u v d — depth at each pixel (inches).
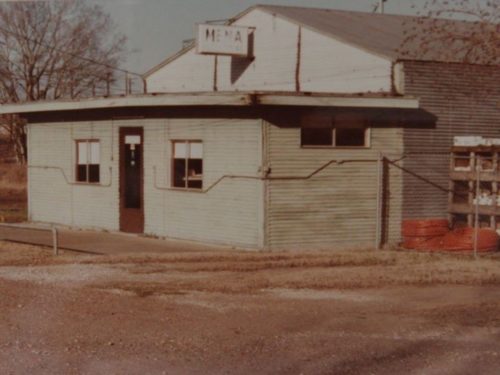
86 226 895.7
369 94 708.7
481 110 789.9
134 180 835.4
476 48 764.6
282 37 930.7
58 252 687.1
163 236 802.2
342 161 731.4
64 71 1659.7
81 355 344.2
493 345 373.4
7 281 533.0
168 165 794.2
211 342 370.6
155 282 538.0
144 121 817.5
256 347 362.3
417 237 728.3
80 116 897.5
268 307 459.5
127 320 415.8
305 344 369.4
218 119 741.9
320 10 989.8
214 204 748.6
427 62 759.7
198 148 767.1
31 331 387.5
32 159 969.5
